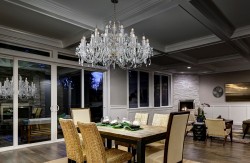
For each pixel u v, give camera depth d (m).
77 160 2.74
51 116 5.21
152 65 8.42
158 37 4.90
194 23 3.99
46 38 4.98
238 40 4.84
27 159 3.79
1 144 4.44
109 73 6.78
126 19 3.70
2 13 3.55
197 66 8.13
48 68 5.27
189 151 4.56
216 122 5.30
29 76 4.90
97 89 6.50
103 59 4.31
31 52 4.90
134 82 8.06
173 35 4.75
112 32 3.88
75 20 3.62
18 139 4.62
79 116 4.32
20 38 4.54
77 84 5.96
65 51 5.49
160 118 4.00
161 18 3.73
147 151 2.96
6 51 4.38
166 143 2.47
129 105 7.73
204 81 10.47
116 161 2.60
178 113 2.54
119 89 7.20
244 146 5.06
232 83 9.54
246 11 3.46
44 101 5.15
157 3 2.99
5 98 4.48
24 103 4.77
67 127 2.75
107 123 3.73
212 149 4.75
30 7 3.07
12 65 4.60
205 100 10.36
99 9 3.48
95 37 3.71
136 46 4.15
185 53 6.46
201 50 6.05
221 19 3.71
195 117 6.95
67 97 5.66
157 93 9.20
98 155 2.44
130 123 3.49
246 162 3.78
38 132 5.03
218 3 3.17
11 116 4.55
